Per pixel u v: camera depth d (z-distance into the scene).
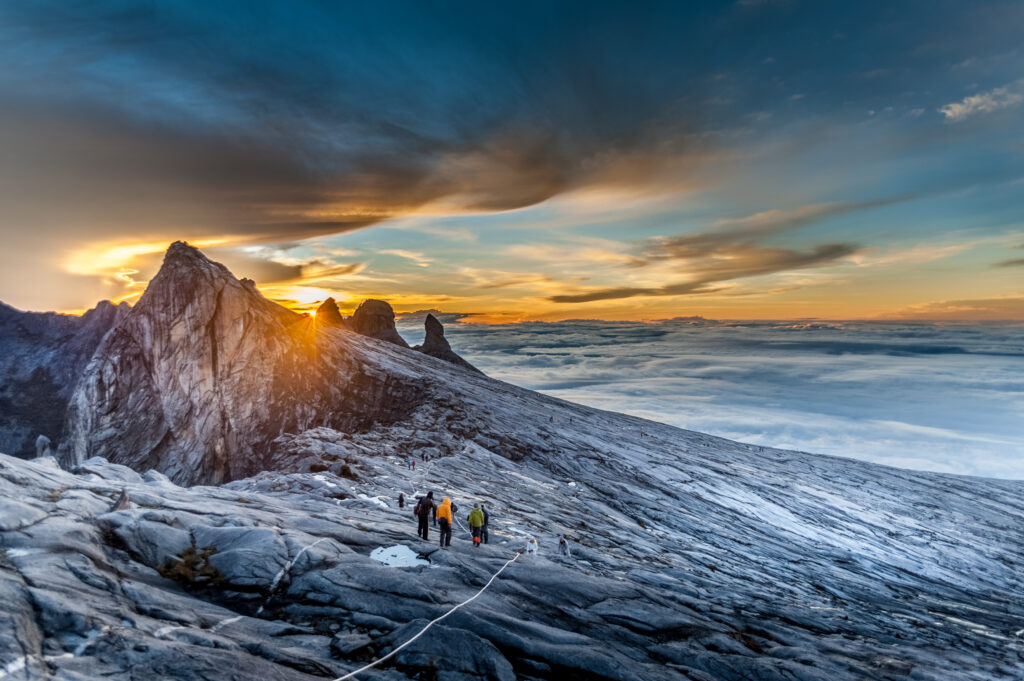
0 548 12.76
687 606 21.58
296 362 82.50
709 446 107.81
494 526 30.81
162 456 70.44
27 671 8.90
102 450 69.06
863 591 42.22
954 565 62.31
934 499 95.00
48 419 84.06
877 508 82.38
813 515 71.00
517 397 108.81
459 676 12.29
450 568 18.52
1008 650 30.86
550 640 14.91
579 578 20.31
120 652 10.09
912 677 18.73
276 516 20.88
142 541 15.50
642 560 32.44
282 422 75.38
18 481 16.62
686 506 61.78
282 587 14.99
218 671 10.15
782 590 35.22
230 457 72.19
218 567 15.30
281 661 11.59
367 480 37.22
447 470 49.00
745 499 70.50
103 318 103.94
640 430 108.94
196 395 74.69
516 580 18.92
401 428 67.38
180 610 12.66
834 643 21.48
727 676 15.67
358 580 15.83
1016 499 102.62
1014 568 65.62
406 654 12.65
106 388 73.44
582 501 52.22
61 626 10.34
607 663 14.09
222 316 81.12
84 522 15.44
